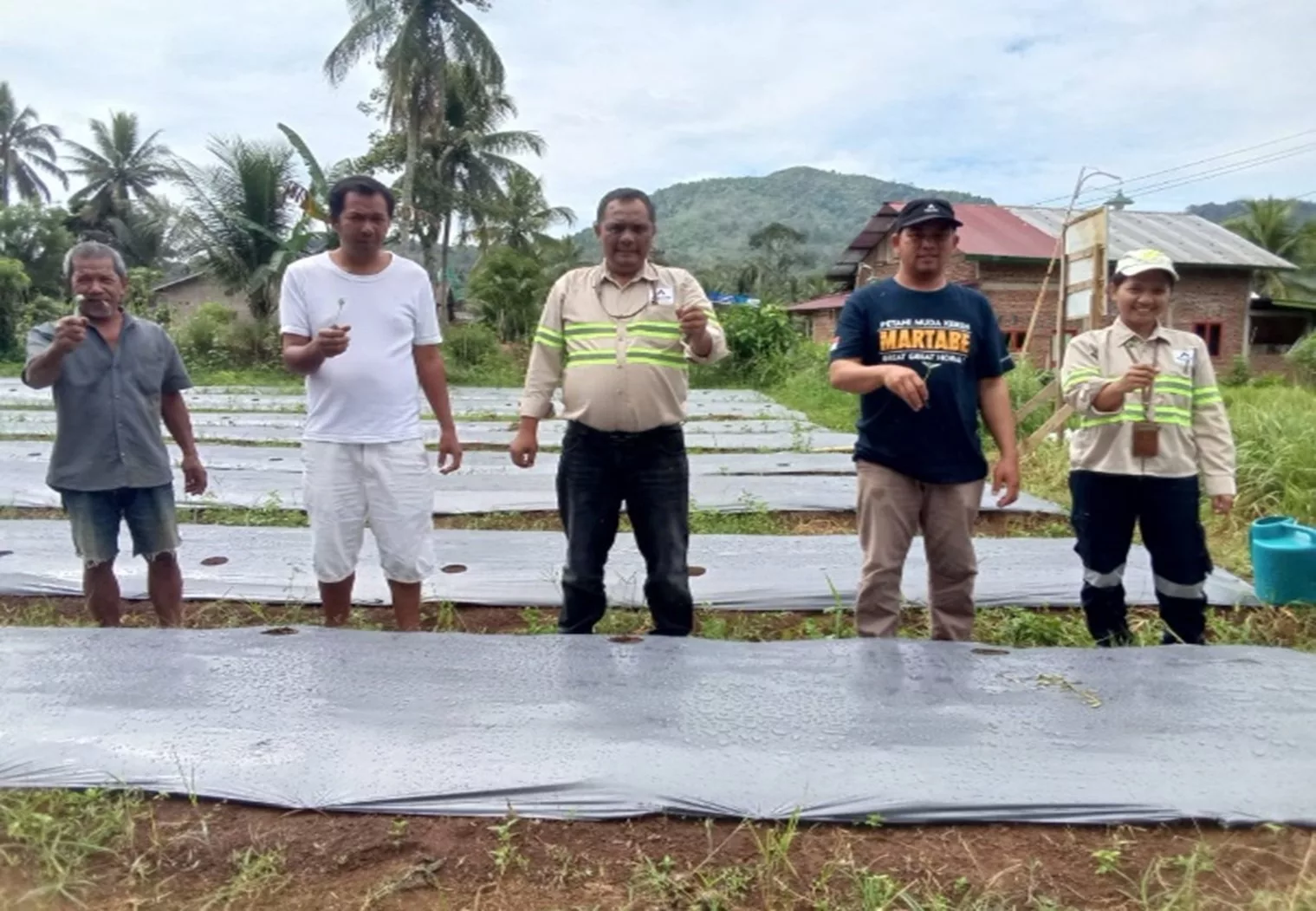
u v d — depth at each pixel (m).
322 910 2.14
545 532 5.72
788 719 2.84
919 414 3.50
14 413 11.65
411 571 3.87
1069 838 2.39
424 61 24.28
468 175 31.66
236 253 23.11
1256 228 35.25
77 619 4.40
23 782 2.52
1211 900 2.16
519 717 2.84
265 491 6.93
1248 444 6.67
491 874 2.26
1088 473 3.79
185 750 2.65
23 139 47.75
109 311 3.85
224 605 4.57
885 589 3.62
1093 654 3.29
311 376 3.74
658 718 2.83
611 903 2.16
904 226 3.44
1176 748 2.68
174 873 2.26
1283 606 4.48
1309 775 2.56
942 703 2.94
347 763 2.59
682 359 3.60
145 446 3.95
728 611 4.64
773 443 10.16
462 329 23.91
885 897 2.14
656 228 3.58
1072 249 9.53
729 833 2.39
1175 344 3.72
